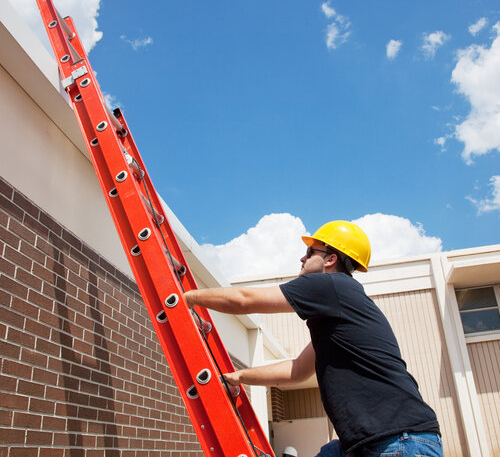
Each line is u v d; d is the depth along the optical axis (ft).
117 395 13.14
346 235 8.22
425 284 42.70
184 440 17.24
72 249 12.28
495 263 37.76
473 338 40.06
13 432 9.00
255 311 6.99
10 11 10.05
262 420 28.94
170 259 9.34
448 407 38.60
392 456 5.92
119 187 9.25
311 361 8.29
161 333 7.91
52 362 10.52
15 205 10.32
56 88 11.34
